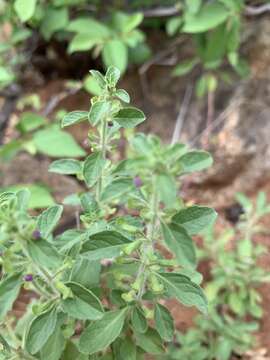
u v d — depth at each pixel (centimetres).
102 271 28
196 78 53
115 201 26
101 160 24
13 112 55
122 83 55
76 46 46
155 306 24
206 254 42
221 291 42
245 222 45
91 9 53
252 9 50
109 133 24
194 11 46
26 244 19
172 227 20
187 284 22
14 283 21
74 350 26
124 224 22
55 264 19
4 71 43
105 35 47
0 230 19
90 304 22
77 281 24
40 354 24
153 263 23
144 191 21
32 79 58
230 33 47
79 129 53
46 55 57
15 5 42
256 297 40
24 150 51
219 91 52
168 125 52
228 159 50
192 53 54
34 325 22
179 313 40
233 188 50
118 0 53
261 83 51
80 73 58
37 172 49
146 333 25
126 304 24
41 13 49
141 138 19
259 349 39
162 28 56
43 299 26
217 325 38
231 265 39
